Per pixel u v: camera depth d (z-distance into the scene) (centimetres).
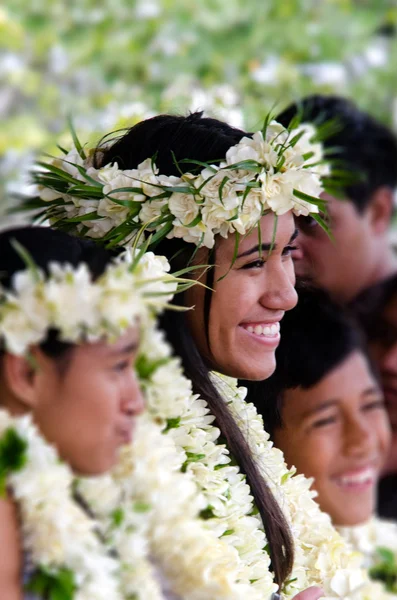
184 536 286
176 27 826
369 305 585
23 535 254
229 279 351
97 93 827
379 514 593
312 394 450
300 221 515
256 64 812
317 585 388
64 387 257
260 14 838
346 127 573
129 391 267
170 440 313
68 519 254
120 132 391
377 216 587
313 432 453
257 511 357
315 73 829
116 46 827
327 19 852
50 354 256
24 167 724
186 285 310
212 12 829
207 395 356
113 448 265
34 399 257
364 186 570
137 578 269
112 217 358
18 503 255
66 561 252
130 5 837
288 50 840
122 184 355
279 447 453
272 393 428
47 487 252
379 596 421
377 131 579
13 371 255
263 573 331
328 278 551
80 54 833
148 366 297
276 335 363
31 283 253
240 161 345
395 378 580
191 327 358
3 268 269
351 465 460
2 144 751
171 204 348
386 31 909
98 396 258
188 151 360
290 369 447
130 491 282
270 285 354
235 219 341
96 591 252
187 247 354
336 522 467
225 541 326
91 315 252
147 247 346
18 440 252
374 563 492
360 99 857
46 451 254
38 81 823
